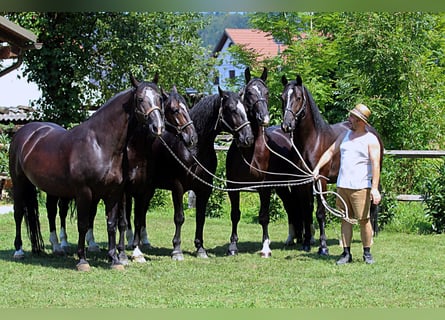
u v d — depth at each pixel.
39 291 7.11
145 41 18.36
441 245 10.77
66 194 8.43
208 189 9.34
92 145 8.09
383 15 16.95
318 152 9.48
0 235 11.61
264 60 19.80
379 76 16.70
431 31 17.98
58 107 17.98
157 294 7.02
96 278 7.79
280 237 11.84
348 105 17.36
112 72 18.33
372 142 8.45
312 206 10.34
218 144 15.36
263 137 9.43
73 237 11.59
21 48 10.78
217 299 6.79
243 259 9.22
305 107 9.34
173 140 9.02
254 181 9.41
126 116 8.05
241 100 8.98
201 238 9.46
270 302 6.67
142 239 10.36
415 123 16.45
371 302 6.69
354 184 8.50
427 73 16.88
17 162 9.06
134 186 8.68
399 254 9.75
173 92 8.80
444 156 13.09
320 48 19.64
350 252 9.55
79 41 17.75
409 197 13.12
